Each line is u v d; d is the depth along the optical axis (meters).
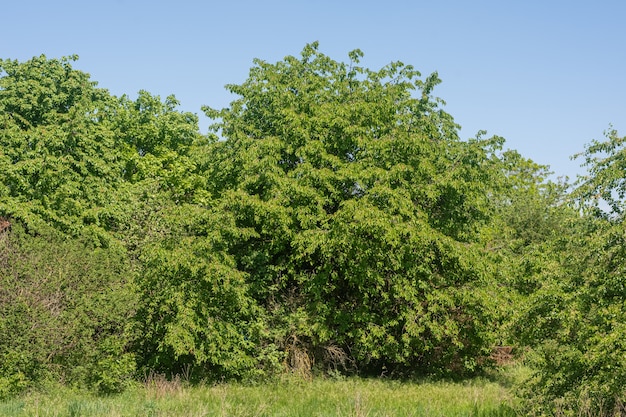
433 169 18.69
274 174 17.91
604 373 9.47
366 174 17.52
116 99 30.53
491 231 21.09
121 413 10.78
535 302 10.66
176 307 15.52
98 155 25.81
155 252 15.98
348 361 19.66
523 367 20.83
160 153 31.97
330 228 17.69
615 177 10.67
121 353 14.66
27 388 12.78
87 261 14.56
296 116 18.77
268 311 18.31
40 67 26.70
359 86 21.00
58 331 12.91
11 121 24.44
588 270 10.59
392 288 18.33
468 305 18.58
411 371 19.86
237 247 19.34
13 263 13.26
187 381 15.44
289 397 13.94
